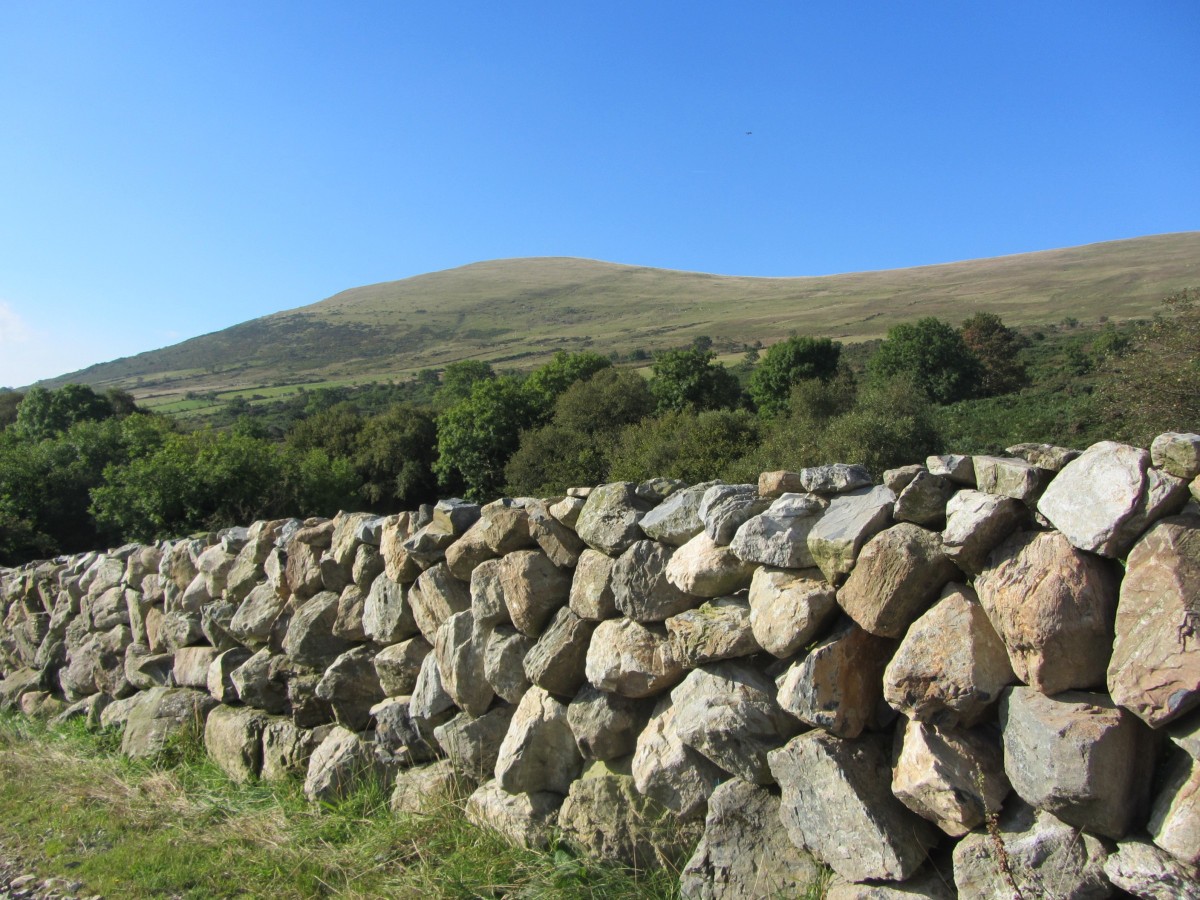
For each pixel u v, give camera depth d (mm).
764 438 26906
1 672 10531
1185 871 2205
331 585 5848
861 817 2830
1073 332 77062
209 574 7062
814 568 3230
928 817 2777
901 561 2908
